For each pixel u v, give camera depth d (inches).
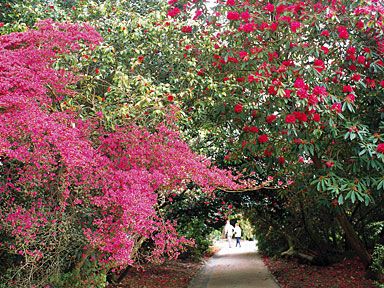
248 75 260.2
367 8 244.2
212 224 497.0
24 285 191.6
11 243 192.4
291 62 252.7
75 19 302.7
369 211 383.2
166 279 423.5
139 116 219.0
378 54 259.3
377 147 227.9
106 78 270.1
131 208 172.6
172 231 214.2
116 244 176.9
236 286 374.6
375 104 269.1
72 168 171.8
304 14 247.8
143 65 285.3
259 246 711.1
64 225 187.6
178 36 282.4
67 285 216.2
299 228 485.4
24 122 158.9
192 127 318.3
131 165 204.2
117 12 295.0
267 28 252.2
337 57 267.1
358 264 408.5
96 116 219.9
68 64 235.9
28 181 173.9
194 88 276.5
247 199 417.4
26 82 172.4
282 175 333.4
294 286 355.9
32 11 285.1
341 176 269.7
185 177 209.2
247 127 268.4
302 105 236.1
